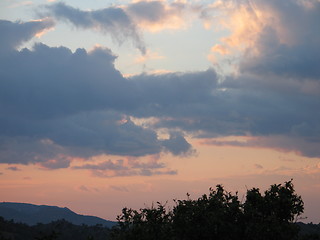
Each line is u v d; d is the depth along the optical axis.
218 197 41.09
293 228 39.09
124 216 40.69
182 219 39.56
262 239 38.56
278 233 38.50
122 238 39.00
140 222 40.03
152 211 40.34
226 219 39.97
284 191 41.41
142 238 38.34
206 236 39.12
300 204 41.38
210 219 39.16
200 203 40.94
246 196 41.72
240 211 40.28
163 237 39.09
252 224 38.94
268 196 41.44
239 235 39.47
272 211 40.91
